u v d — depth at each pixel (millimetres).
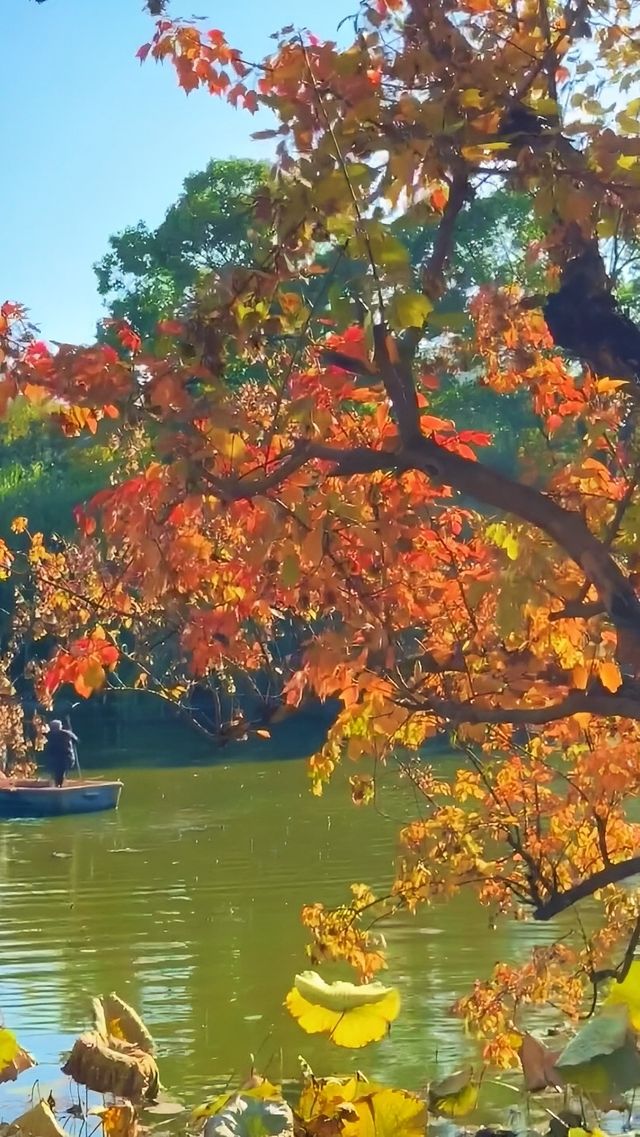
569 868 7770
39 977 11352
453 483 4562
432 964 11148
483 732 6875
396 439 5164
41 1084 7988
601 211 4957
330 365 5125
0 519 44500
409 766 10227
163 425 4449
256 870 16828
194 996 10609
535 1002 7992
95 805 24578
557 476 5504
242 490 4520
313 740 37281
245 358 5020
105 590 5902
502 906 7809
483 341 6488
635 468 5148
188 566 5281
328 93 4848
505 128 4992
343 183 4449
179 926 13516
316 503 4953
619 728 7109
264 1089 5055
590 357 5176
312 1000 4871
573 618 5348
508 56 5406
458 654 5445
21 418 4969
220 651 5355
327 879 15945
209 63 5375
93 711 43438
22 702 27406
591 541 4547
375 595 5211
